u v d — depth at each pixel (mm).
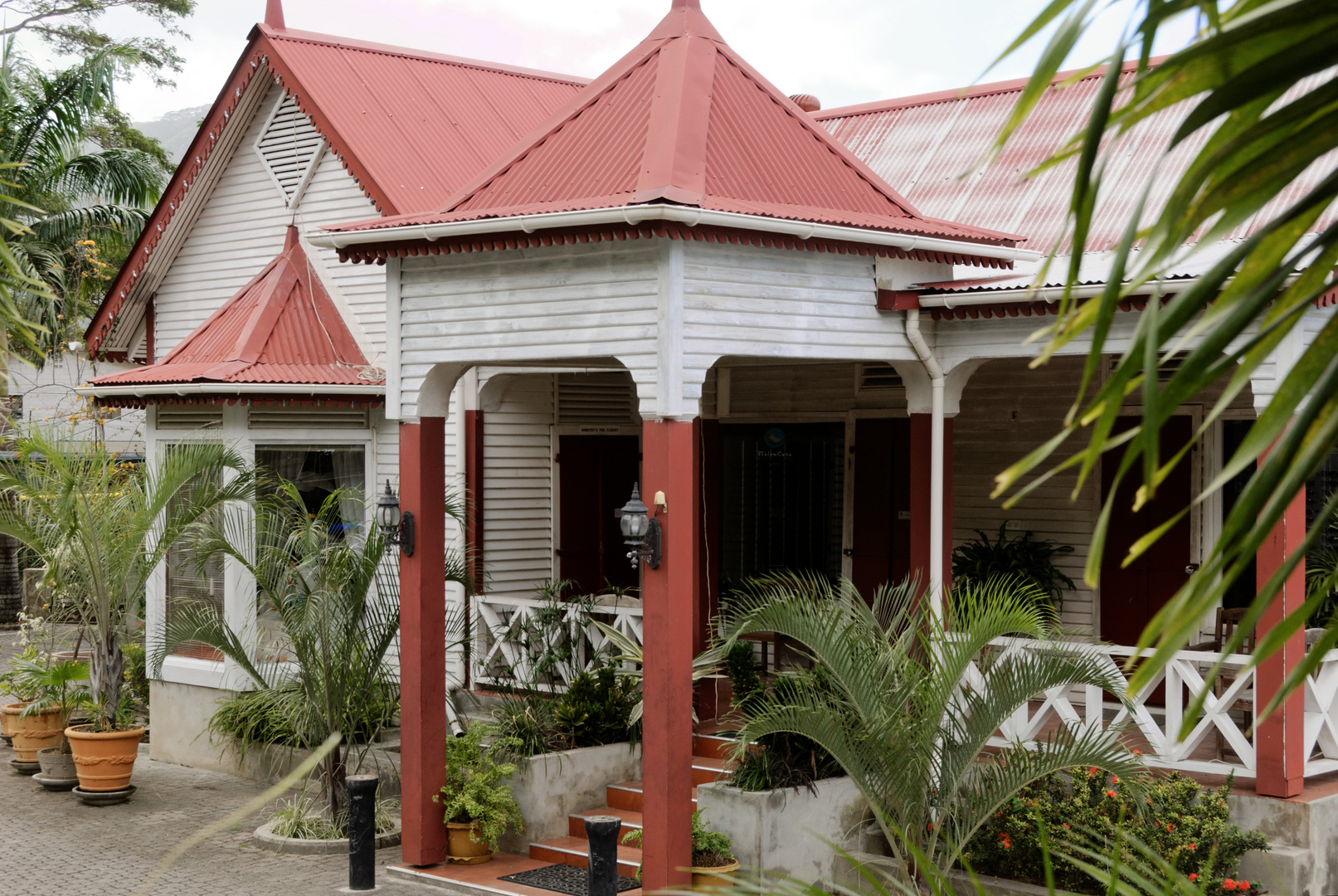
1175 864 8727
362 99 15312
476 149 15555
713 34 11250
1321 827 9250
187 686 14516
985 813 8602
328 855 11227
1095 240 12812
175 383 13469
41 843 11508
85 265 23797
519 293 10055
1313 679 9742
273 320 14414
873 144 16547
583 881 10125
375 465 14367
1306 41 1547
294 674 12188
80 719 13750
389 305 10828
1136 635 13117
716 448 15555
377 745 13188
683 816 9086
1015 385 13930
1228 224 1631
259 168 15930
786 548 15492
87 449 13742
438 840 10648
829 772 10203
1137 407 13062
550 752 11289
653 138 9953
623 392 15422
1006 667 8578
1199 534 12727
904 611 9297
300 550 11742
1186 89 1696
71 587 13086
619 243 9477
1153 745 9828
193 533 13648
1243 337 9500
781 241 9562
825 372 15203
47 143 22359
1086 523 13453
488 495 14281
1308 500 12234
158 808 12734
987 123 16047
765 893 3836
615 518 15359
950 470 11328
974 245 10703
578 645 13016
